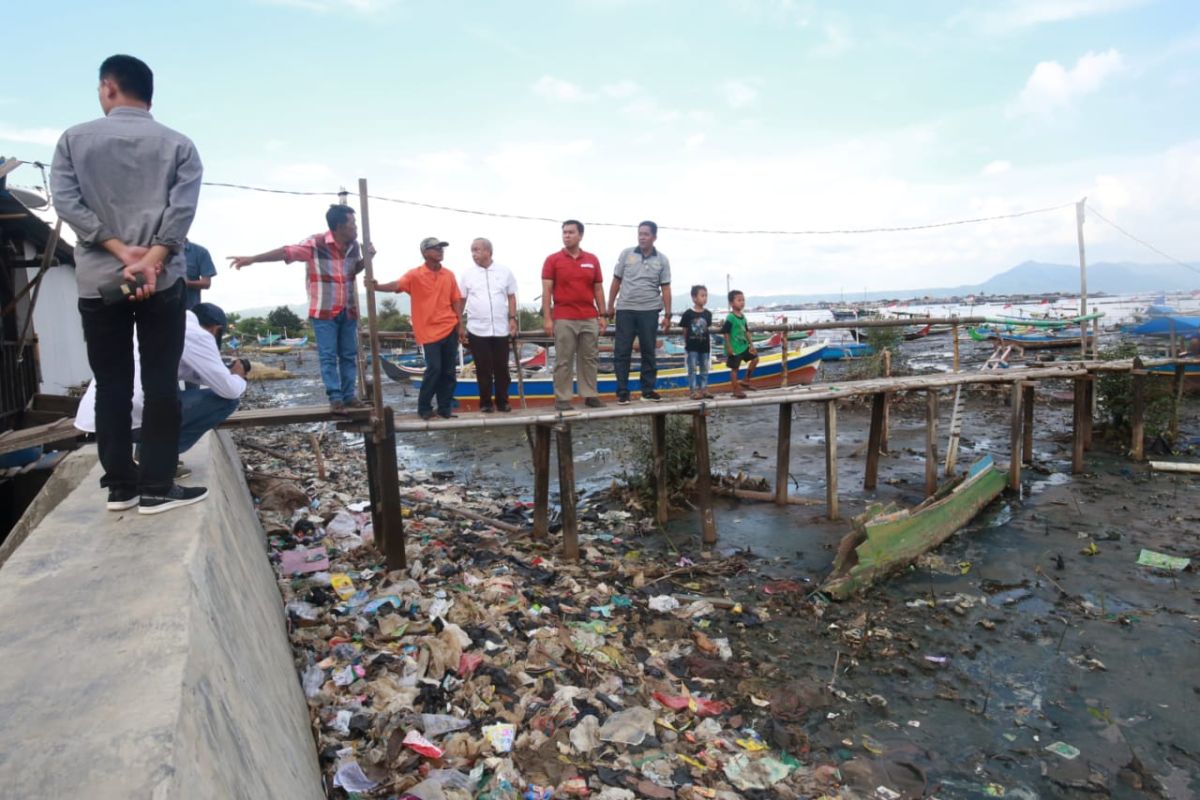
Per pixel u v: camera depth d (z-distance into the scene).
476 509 10.37
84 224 3.12
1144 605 6.86
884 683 5.67
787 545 8.86
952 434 11.49
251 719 2.44
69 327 14.39
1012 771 4.64
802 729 5.06
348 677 4.88
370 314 6.84
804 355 20.52
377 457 7.64
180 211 3.26
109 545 3.00
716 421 17.94
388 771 4.01
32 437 5.52
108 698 1.80
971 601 7.04
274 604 5.06
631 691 5.30
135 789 1.47
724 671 5.77
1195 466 11.54
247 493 8.09
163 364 3.46
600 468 13.27
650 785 4.20
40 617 2.29
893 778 4.55
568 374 8.52
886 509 8.30
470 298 8.30
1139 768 4.65
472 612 5.98
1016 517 9.60
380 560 7.38
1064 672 5.79
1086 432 13.43
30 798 1.44
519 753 4.36
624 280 9.20
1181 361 13.40
